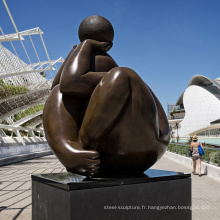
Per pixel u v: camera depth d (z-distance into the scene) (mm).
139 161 2201
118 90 1975
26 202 5672
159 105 2625
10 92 22578
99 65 2408
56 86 2516
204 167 10164
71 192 1703
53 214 1917
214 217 4434
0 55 23688
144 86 2105
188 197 2252
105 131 2061
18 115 33594
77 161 2023
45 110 2395
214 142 57906
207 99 61406
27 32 23562
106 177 2064
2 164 14617
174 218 2129
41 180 2158
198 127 62625
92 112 2051
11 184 8109
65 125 2221
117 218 1850
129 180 1941
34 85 24906
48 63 25547
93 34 2525
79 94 2246
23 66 21609
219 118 58750
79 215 1714
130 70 2080
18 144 25688
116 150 2111
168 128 2527
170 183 2141
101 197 1812
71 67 2193
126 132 2059
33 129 34344
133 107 2029
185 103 66500
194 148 9672
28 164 15281
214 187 7211
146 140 2117
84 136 2127
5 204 5500
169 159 17391
